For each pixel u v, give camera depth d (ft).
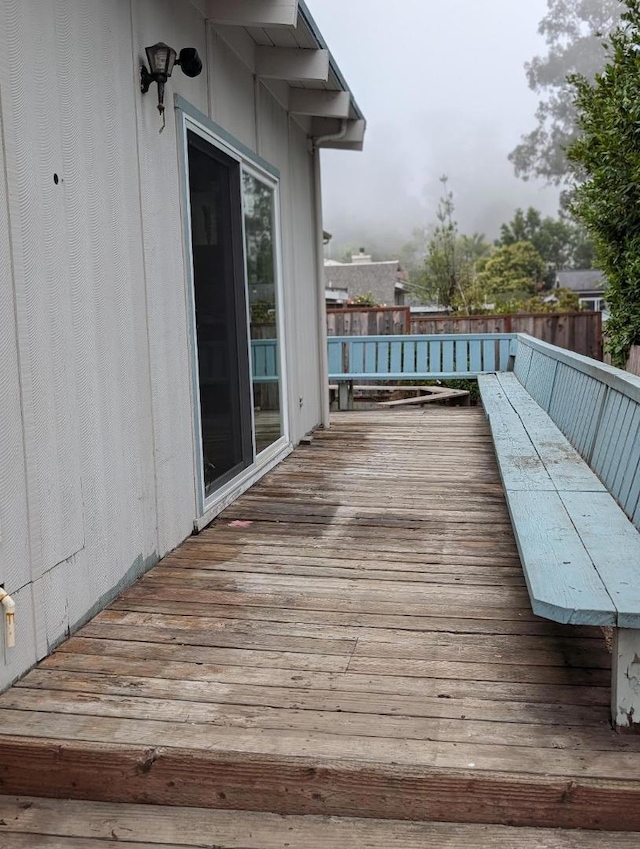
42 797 6.75
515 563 11.40
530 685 7.71
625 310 23.89
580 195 25.81
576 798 6.10
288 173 20.89
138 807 6.59
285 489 16.31
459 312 66.18
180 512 12.66
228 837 6.16
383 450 20.74
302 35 16.52
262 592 10.39
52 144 8.63
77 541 9.20
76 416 9.18
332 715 7.15
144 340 11.27
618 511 9.53
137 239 11.05
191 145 13.71
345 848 6.01
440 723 6.99
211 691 7.64
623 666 6.73
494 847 6.00
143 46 11.34
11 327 7.77
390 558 11.71
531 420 16.81
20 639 7.97
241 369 16.57
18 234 7.90
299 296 22.21
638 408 9.62
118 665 8.26
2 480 7.63
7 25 7.70
